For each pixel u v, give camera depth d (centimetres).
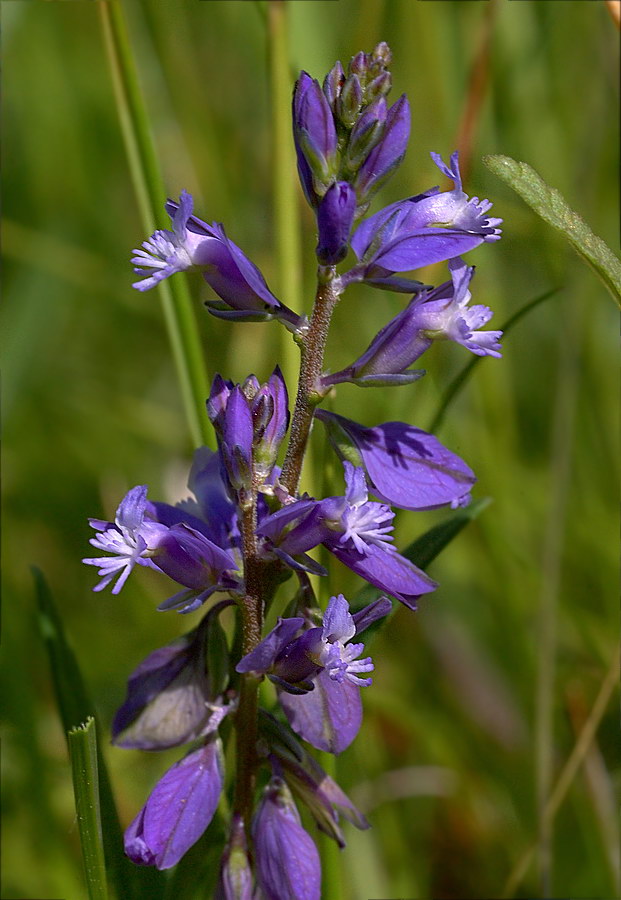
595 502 18
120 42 16
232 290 13
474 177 18
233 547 14
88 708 15
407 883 16
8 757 16
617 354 18
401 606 18
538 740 17
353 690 14
